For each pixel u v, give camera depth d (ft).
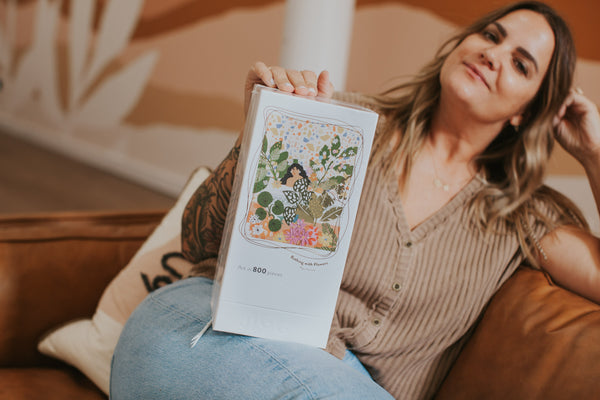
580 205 6.46
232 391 2.70
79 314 4.17
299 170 2.72
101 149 13.67
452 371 3.54
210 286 3.37
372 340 3.52
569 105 3.84
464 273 3.54
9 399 3.45
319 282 2.85
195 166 11.69
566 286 3.65
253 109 2.74
